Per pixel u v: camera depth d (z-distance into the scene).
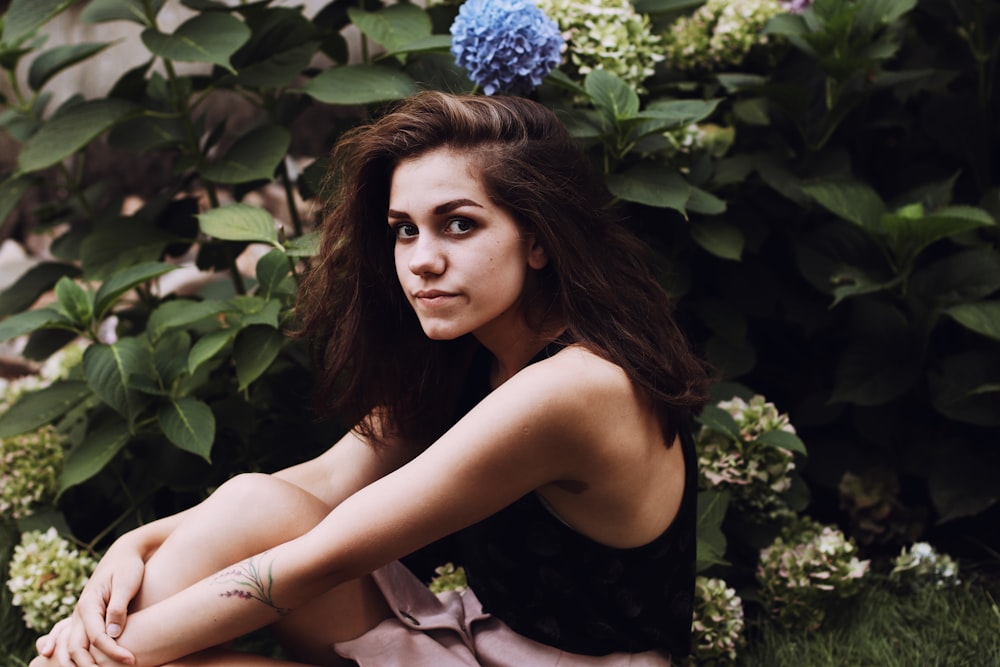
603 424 1.36
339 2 2.51
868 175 2.74
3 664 2.01
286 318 2.02
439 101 1.38
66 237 2.57
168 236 2.44
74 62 2.56
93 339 2.12
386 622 1.57
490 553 1.52
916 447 2.39
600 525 1.44
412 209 1.36
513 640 1.56
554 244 1.38
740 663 1.94
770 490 2.09
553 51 1.95
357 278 1.56
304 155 3.91
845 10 2.29
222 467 2.27
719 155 2.48
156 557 1.50
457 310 1.37
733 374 2.36
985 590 2.12
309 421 2.30
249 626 1.42
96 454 2.09
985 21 2.62
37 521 2.26
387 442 1.71
